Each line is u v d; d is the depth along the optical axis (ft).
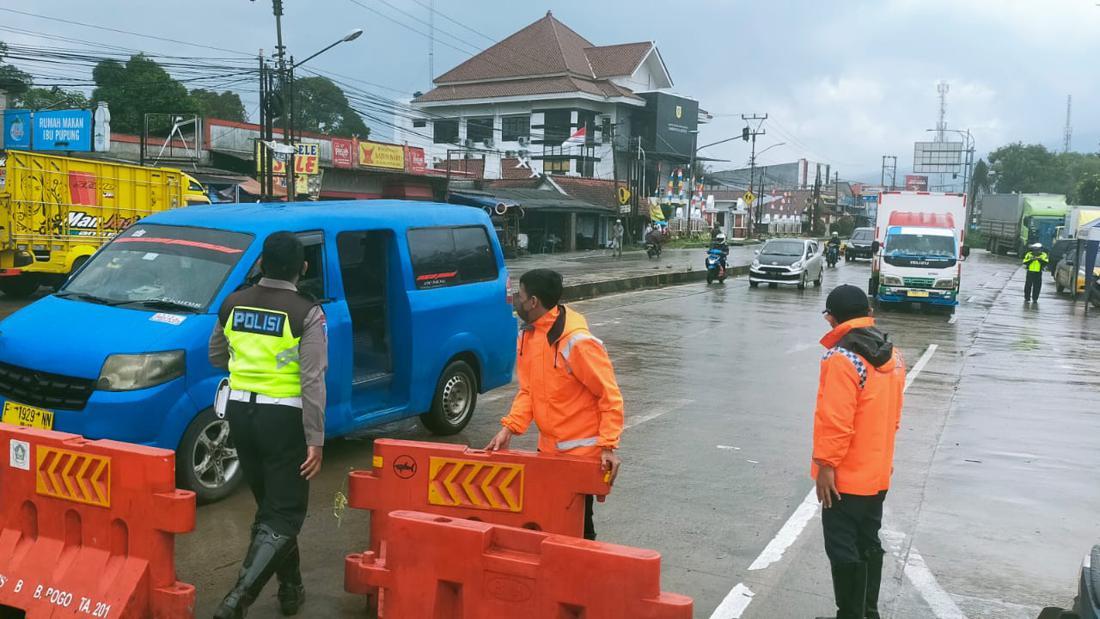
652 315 65.41
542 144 223.10
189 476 19.22
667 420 30.91
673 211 230.68
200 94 197.98
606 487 14.37
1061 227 151.94
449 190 144.25
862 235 161.27
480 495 15.11
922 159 369.71
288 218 21.79
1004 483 24.36
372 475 15.72
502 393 35.01
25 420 18.81
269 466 14.08
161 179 65.46
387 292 24.53
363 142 128.06
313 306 14.07
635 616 11.57
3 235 55.93
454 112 234.17
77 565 13.55
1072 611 12.44
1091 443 29.53
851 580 14.06
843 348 13.92
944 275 73.92
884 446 14.10
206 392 19.31
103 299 20.48
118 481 13.32
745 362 44.65
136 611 13.05
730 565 17.66
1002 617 15.69
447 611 12.96
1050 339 59.36
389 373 24.52
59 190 58.18
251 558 13.55
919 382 41.14
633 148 229.45
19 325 19.93
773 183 411.75
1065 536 20.17
